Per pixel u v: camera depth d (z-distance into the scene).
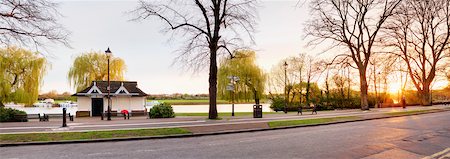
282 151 10.25
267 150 10.45
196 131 15.58
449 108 38.09
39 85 44.91
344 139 12.95
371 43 36.47
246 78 52.94
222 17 25.28
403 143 11.78
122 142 12.70
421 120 22.23
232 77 30.92
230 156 9.44
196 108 70.94
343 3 36.16
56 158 9.34
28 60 44.22
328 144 11.65
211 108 24.62
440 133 14.69
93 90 39.91
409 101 58.78
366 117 24.45
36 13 17.20
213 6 25.77
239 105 89.25
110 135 13.85
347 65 38.62
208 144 11.95
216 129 16.41
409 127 17.48
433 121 21.25
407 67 46.28
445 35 42.84
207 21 25.47
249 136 14.47
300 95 58.31
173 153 10.02
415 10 40.19
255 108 25.78
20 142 11.99
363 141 12.32
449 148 10.76
